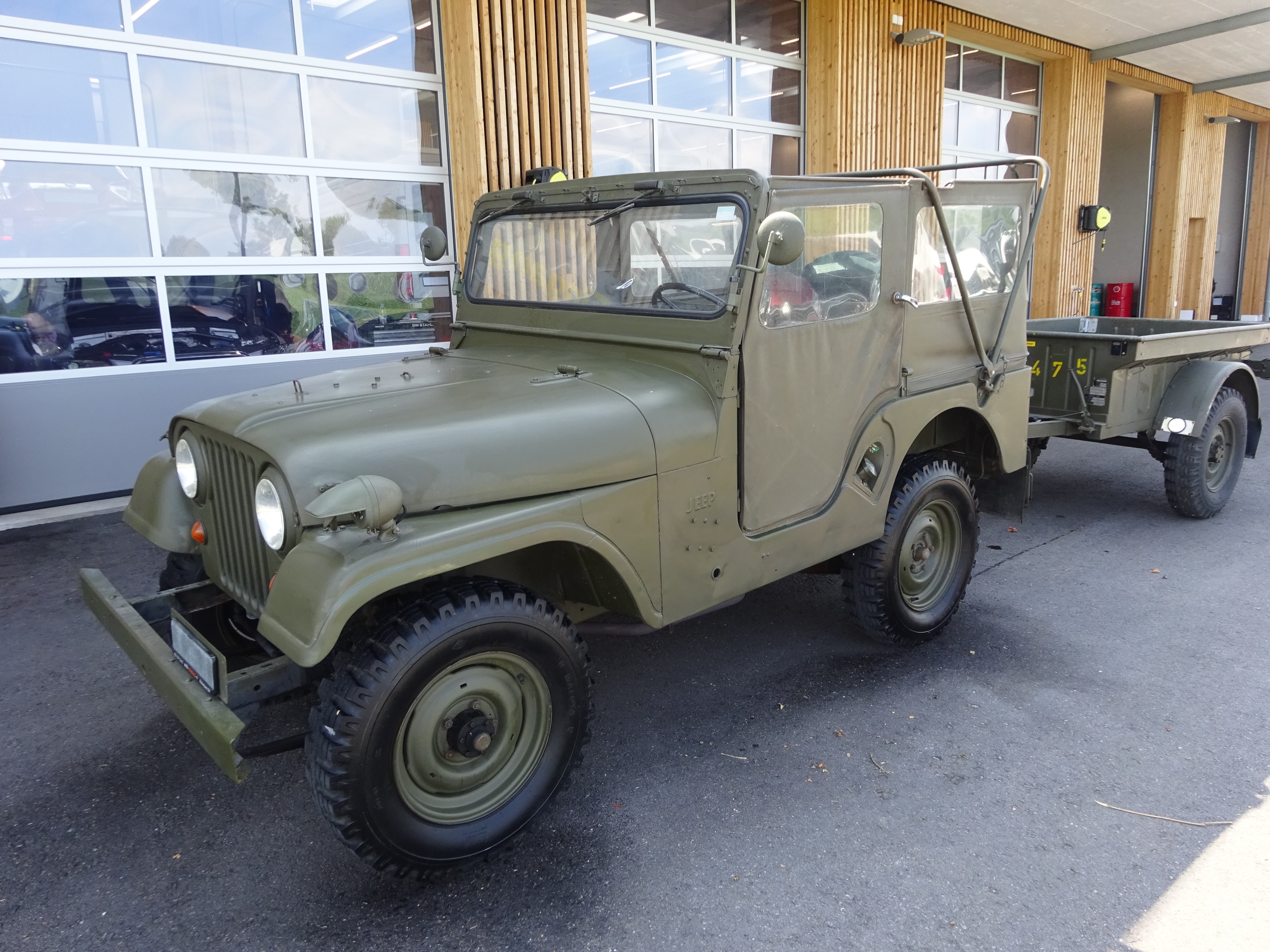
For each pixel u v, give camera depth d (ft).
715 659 12.51
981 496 14.34
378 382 9.37
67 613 14.02
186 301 20.22
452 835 7.72
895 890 7.81
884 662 12.32
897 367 10.93
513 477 7.72
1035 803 9.05
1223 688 11.40
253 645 9.52
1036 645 12.79
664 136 27.76
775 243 8.18
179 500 9.86
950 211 11.30
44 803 9.29
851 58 30.22
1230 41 38.96
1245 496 20.54
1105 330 22.45
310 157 21.49
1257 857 8.19
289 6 20.70
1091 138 41.55
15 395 18.08
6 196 17.81
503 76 21.88
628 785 9.48
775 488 9.68
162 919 7.60
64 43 18.01
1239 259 59.98
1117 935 7.25
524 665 8.02
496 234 11.93
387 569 6.76
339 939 7.34
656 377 9.25
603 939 7.28
